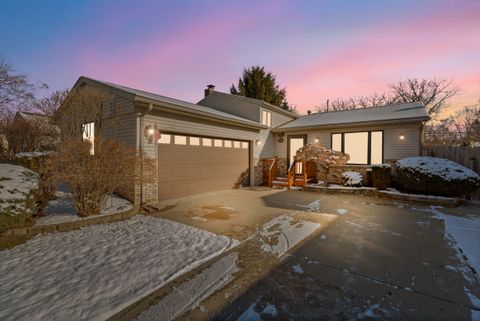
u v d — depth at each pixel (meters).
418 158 8.38
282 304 2.41
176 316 2.22
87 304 2.35
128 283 2.75
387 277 2.96
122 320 2.16
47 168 4.89
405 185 8.14
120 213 5.48
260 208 6.68
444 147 8.81
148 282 2.79
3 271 2.98
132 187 6.34
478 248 3.90
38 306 2.30
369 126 10.47
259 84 23.86
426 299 2.51
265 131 12.29
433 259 3.48
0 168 4.86
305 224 5.18
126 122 6.62
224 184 9.65
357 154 10.82
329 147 11.52
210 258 3.47
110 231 4.60
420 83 24.09
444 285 2.79
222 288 2.70
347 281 2.87
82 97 7.07
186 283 2.79
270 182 11.05
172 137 7.41
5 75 7.72
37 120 8.95
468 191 7.18
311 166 11.14
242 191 9.59
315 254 3.65
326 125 11.02
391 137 9.97
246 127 10.69
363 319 2.19
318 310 2.32
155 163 6.79
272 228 4.90
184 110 7.19
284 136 12.86
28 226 4.39
